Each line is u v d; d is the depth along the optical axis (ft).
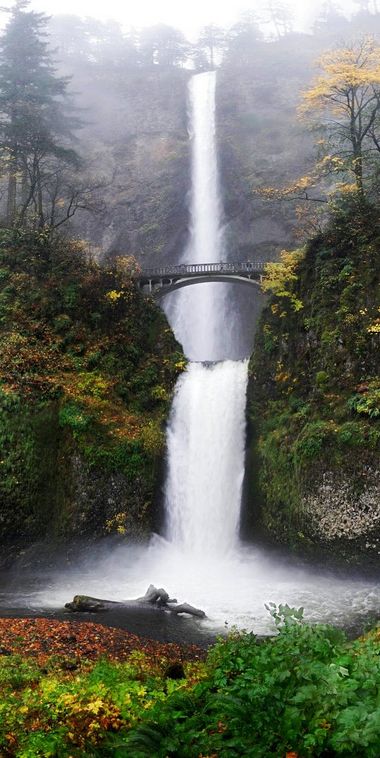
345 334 77.82
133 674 29.35
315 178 112.06
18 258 96.17
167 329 100.48
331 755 16.01
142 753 16.96
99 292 95.55
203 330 166.71
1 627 42.47
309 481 71.51
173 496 85.51
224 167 193.26
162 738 17.98
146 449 82.12
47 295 91.91
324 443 71.41
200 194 191.42
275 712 17.40
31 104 126.62
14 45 141.18
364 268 80.59
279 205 175.73
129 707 22.20
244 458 86.69
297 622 23.67
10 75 130.62
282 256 94.79
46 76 139.95
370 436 67.72
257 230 176.76
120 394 87.92
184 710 20.15
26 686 27.66
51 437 76.54
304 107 102.47
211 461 88.38
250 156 197.16
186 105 231.71
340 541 67.77
